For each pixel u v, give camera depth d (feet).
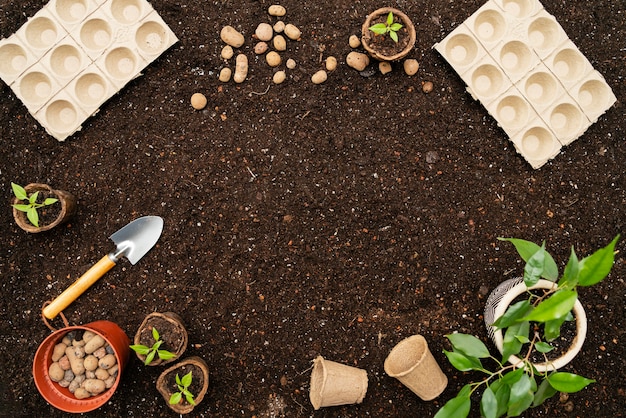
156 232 6.18
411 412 6.08
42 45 6.15
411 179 6.26
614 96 6.14
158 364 5.56
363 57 6.17
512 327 4.63
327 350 6.15
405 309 6.18
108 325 5.72
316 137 6.27
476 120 6.28
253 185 6.25
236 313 6.18
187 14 6.30
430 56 6.31
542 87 6.24
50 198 5.72
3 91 6.23
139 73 6.18
